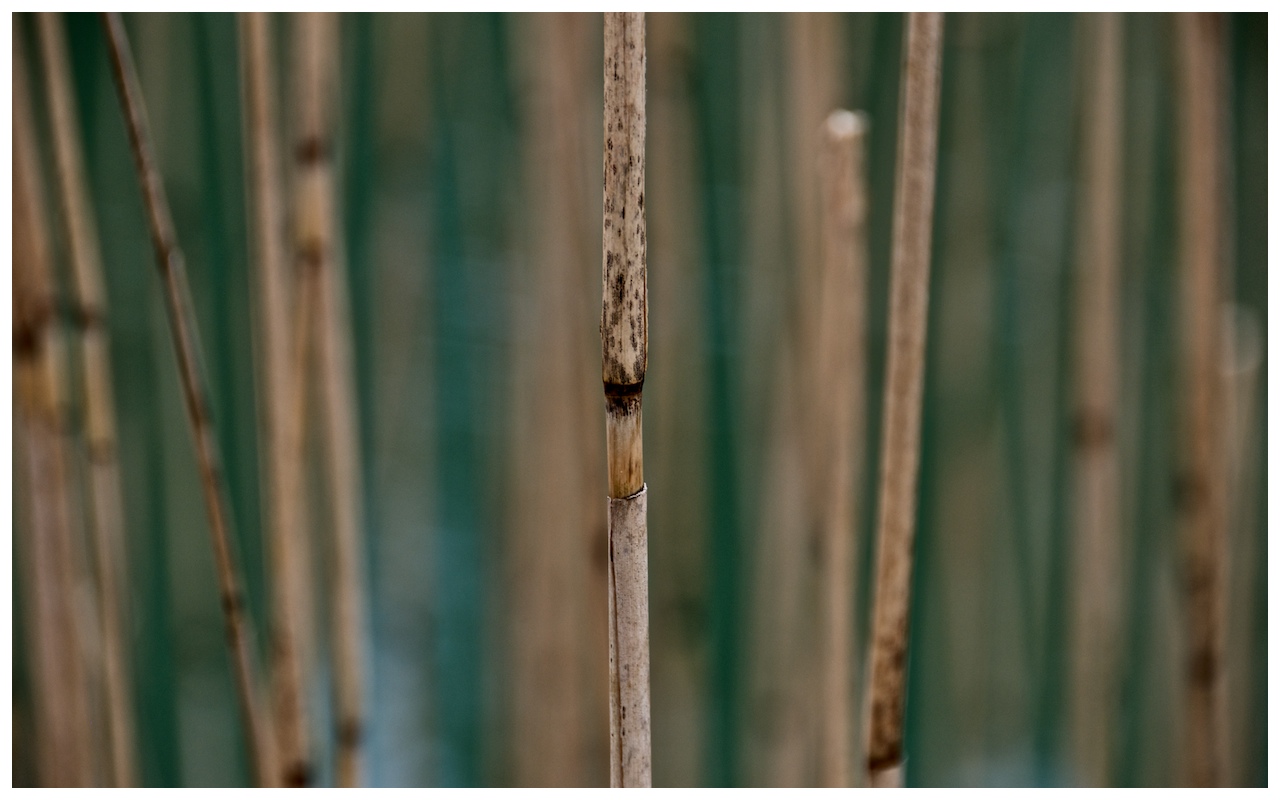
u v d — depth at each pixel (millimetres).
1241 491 1114
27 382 819
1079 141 1156
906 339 744
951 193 1213
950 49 1194
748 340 1171
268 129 797
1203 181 816
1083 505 929
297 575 814
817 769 1029
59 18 821
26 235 811
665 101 1065
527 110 1130
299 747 815
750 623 1181
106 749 871
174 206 1200
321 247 816
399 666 1396
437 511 1500
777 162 1114
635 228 698
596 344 917
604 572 972
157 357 1217
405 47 1228
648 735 715
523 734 1150
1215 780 843
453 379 1454
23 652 987
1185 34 816
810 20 932
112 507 862
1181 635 1095
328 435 830
